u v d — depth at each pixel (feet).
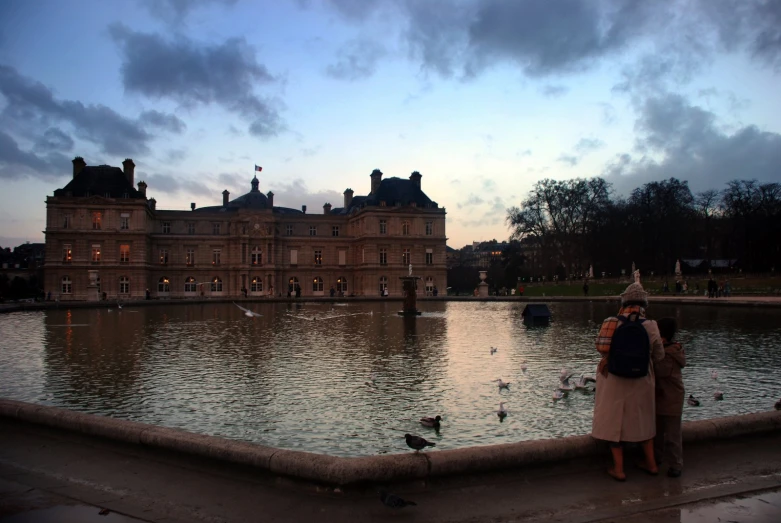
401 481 27.09
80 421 34.30
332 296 334.44
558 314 165.78
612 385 28.94
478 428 43.04
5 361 74.28
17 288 309.63
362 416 46.57
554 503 25.90
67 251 298.15
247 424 44.45
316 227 367.86
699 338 94.58
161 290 328.90
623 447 31.40
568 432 41.83
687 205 364.79
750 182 350.02
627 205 384.68
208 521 24.07
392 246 344.49
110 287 301.02
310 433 42.14
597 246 374.43
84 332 114.01
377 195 354.13
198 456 29.96
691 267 392.06
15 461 31.07
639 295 29.55
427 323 135.95
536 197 360.48
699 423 33.60
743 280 273.54
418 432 42.27
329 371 66.44
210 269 335.88
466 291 557.74
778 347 83.66
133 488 27.50
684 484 27.99
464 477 28.09
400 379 61.57
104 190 306.96
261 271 339.77
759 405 49.67
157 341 96.94
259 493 26.86
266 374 64.59
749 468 29.99
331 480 26.48
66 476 29.01
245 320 147.33
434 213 352.69
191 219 341.82
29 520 24.00
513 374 64.34
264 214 341.41
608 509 25.21
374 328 122.01
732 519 24.04
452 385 58.29
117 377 62.90
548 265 369.71
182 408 49.24
